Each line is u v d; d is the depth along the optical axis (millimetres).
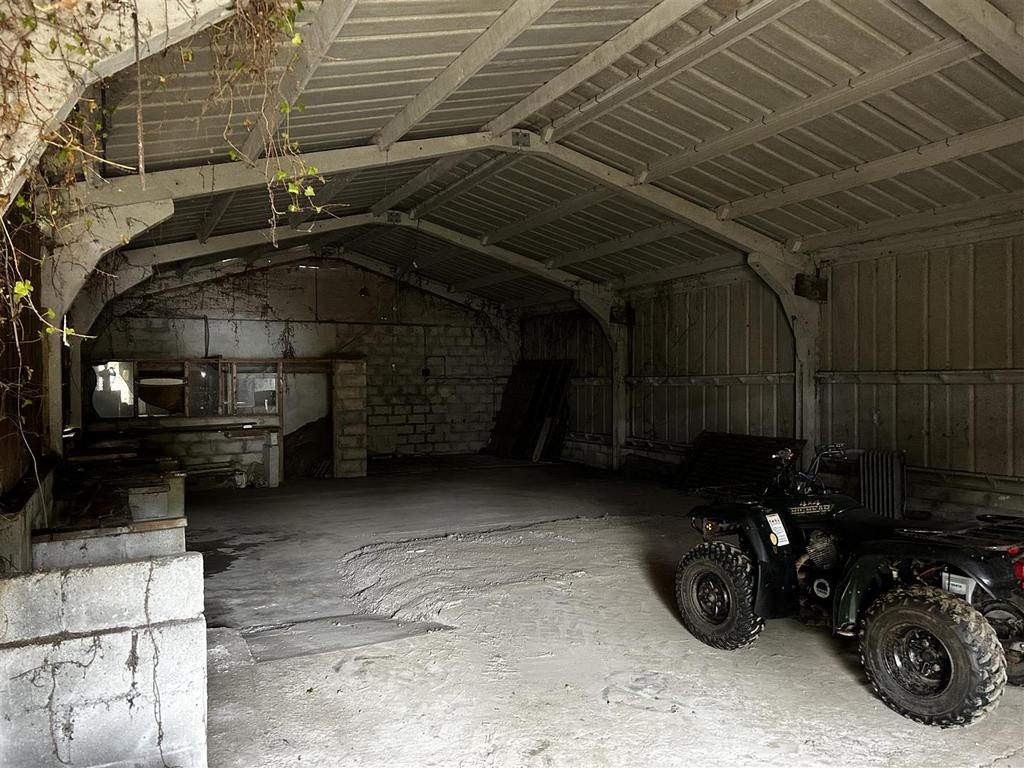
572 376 13023
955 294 6586
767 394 8758
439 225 10328
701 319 9859
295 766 2801
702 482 9234
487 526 7324
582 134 6629
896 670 3188
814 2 4160
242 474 10312
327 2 3568
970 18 3836
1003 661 2898
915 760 2828
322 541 6852
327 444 11719
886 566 3410
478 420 14484
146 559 2520
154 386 10930
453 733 3062
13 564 3480
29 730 2320
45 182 3375
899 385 7145
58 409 6145
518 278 12125
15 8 2150
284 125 5098
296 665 3768
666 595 4938
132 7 2291
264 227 9195
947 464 6688
